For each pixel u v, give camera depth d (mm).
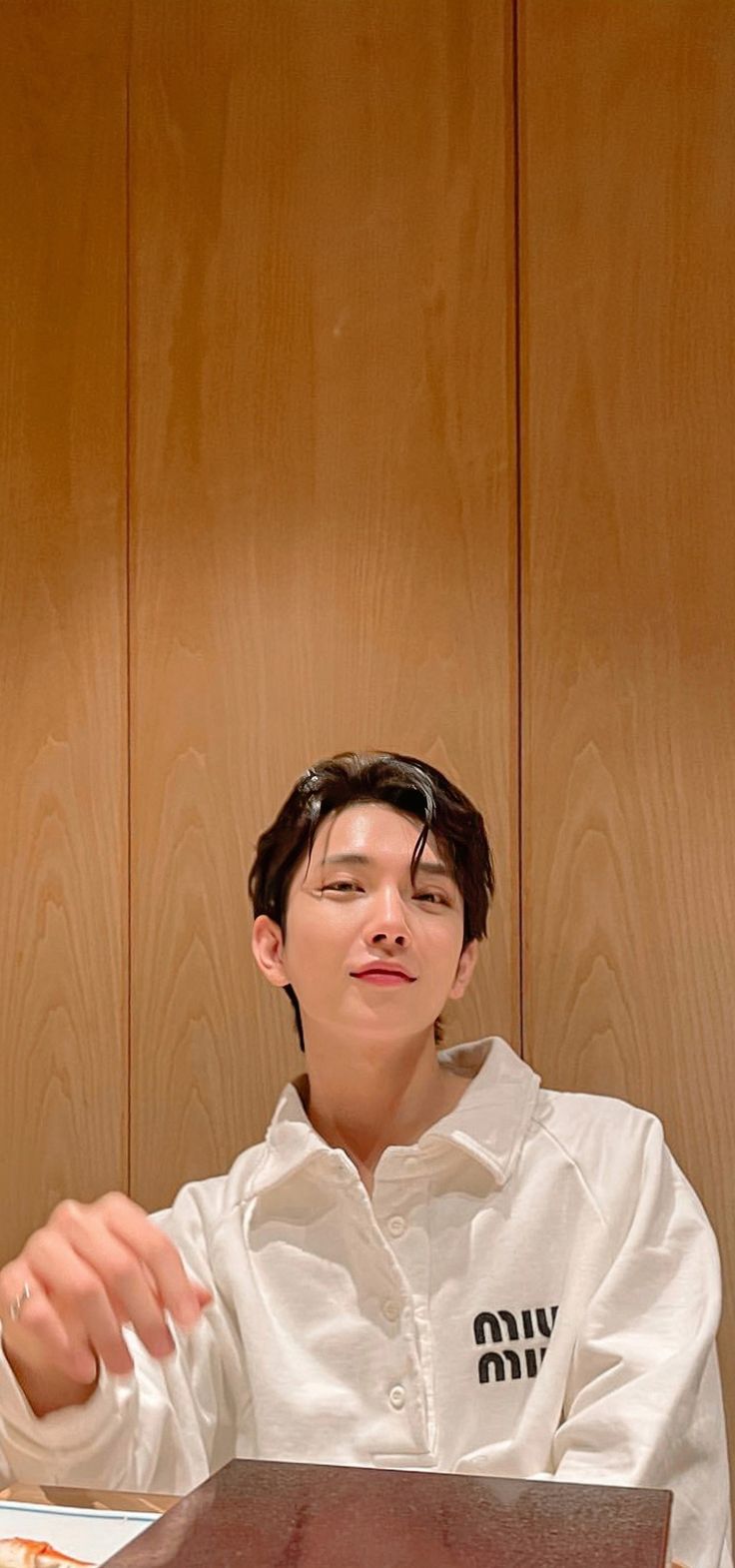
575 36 1467
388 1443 964
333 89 1517
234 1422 1019
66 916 1521
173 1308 500
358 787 1074
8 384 1576
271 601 1495
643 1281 996
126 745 1520
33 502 1563
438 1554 275
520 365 1458
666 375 1430
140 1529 406
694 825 1395
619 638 1421
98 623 1536
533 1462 956
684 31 1448
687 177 1438
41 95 1582
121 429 1546
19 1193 1508
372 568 1475
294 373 1507
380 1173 1021
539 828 1422
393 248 1492
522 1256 1019
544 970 1410
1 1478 671
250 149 1533
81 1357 498
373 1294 1014
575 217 1455
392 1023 1029
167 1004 1488
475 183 1479
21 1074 1520
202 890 1489
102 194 1568
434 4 1499
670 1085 1382
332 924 1037
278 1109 1089
